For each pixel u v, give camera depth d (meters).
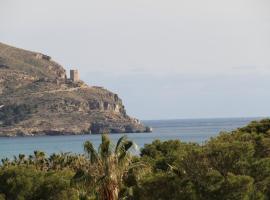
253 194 72.38
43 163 131.62
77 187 68.12
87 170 64.12
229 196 69.50
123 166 63.66
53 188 93.44
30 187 94.75
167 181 71.25
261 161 75.62
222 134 104.50
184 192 70.56
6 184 96.19
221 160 75.56
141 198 70.69
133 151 64.12
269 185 74.69
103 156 62.94
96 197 65.06
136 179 71.12
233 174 70.25
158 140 114.69
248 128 118.19
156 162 93.12
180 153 86.56
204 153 75.25
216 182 70.12
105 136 63.78
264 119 121.81
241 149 76.75
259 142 91.62
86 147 63.62
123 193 63.44
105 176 62.47
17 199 94.31
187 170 74.25
